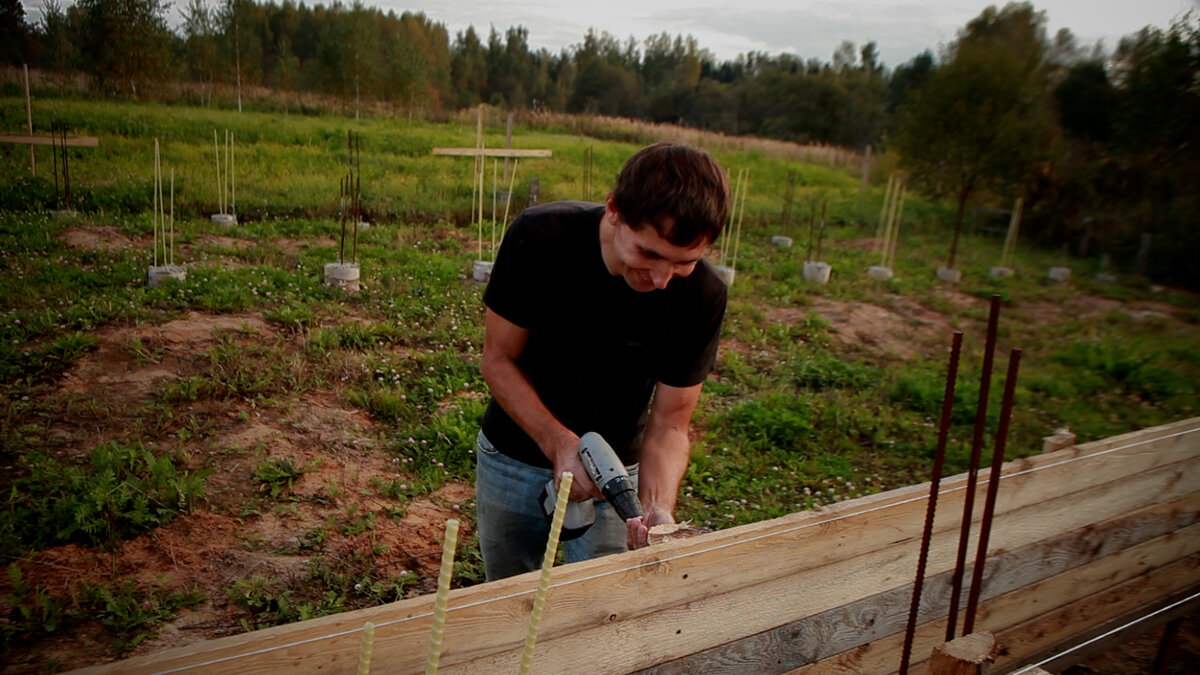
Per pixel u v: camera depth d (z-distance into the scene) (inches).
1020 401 289.3
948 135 625.6
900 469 224.8
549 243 75.7
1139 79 683.4
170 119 641.0
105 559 142.2
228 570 143.6
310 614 133.4
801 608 78.7
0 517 146.3
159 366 225.5
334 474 181.6
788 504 194.5
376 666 54.4
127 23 772.0
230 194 457.1
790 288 430.3
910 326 394.0
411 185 544.4
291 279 313.3
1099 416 283.1
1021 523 96.1
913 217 741.3
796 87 2079.2
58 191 398.6
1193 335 438.9
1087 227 682.8
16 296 260.1
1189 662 153.6
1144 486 110.3
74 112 600.1
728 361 297.9
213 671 48.0
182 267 304.5
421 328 284.8
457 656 57.3
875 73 2284.7
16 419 187.2
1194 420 116.7
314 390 224.8
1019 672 64.8
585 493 77.4
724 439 227.6
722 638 73.4
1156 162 681.6
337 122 844.0
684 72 3107.8
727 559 70.7
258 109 940.0
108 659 118.7
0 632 120.2
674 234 61.9
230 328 257.8
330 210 463.8
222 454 183.5
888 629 87.1
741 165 916.0
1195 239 617.6
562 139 920.9
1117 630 117.6
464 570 151.9
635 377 84.9
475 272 351.6
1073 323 434.9
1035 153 653.9
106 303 261.1
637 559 64.7
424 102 1219.2
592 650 64.6
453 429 201.9
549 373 84.6
